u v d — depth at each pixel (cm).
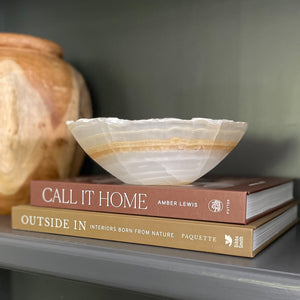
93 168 79
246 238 40
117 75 76
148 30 73
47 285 81
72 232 49
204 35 69
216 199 42
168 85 72
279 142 64
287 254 42
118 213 47
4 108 58
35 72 62
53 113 62
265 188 46
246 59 66
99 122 45
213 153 46
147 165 46
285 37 63
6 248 49
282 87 63
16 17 86
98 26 78
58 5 82
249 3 65
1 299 83
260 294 36
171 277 40
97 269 43
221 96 68
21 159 60
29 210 52
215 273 38
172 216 44
